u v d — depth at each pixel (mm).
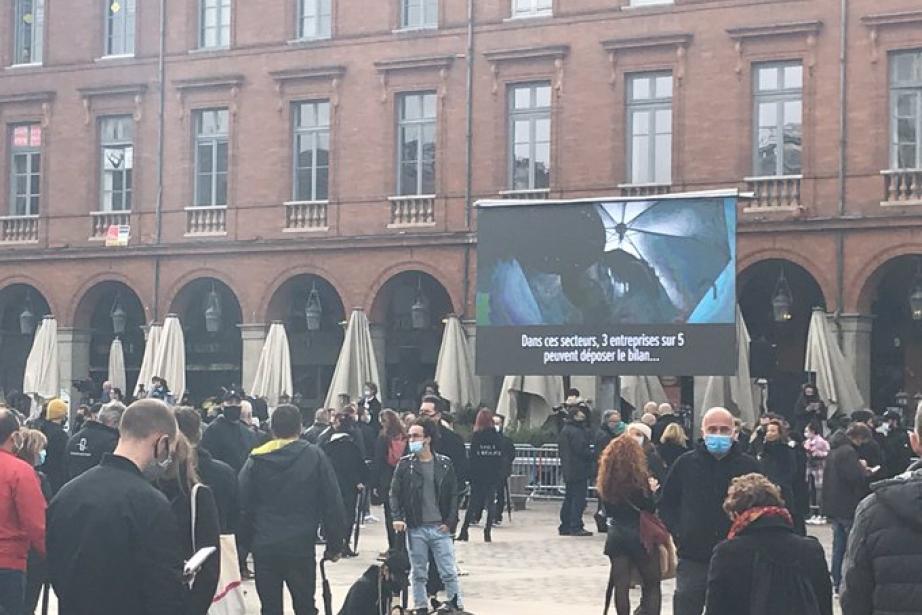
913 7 39750
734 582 9844
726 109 41688
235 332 49812
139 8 49656
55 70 50719
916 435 9531
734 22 41625
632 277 34844
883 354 42656
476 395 42625
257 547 14836
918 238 39312
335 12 46656
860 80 40312
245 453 20125
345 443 25391
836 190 40406
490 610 20125
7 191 51500
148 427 9242
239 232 47812
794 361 43406
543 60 43844
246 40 47938
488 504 29016
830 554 26750
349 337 44062
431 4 45844
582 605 20672
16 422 12859
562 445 30172
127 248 49094
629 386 37625
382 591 14961
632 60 42812
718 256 34188
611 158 42969
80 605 8992
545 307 35625
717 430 14344
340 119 46531
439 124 45094
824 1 40719
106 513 8961
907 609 9016
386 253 45469
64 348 50156
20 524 12516
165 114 49188
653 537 16531
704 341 34250
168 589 8977
